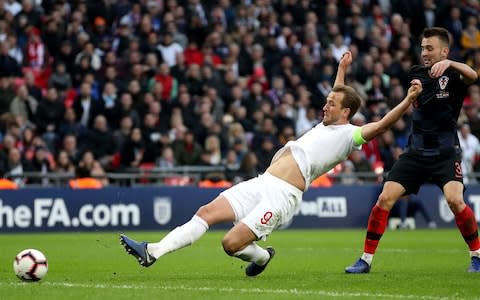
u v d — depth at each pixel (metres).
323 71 82.94
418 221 73.25
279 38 86.00
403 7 92.94
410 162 33.34
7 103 72.62
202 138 74.44
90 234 63.22
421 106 33.34
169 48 81.44
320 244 53.00
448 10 92.75
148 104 74.69
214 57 83.12
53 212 65.31
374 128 30.06
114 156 71.06
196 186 68.56
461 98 33.31
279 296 25.36
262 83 80.94
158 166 71.75
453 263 38.75
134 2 85.06
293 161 30.39
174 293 26.16
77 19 80.00
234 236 29.47
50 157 69.44
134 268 35.91
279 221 30.09
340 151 30.61
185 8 86.12
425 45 33.09
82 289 27.20
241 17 86.56
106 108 74.12
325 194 71.56
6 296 25.50
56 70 76.38
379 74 83.31
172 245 29.03
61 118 72.94
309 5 90.12
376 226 32.94
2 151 66.75
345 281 29.73
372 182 74.69
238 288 27.53
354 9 89.38
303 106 79.38
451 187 32.94
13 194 64.56
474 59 89.25
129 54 79.12
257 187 30.02
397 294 26.30
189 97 76.19
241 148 73.38
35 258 29.22
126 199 67.12
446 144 33.12
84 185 67.06
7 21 78.25
